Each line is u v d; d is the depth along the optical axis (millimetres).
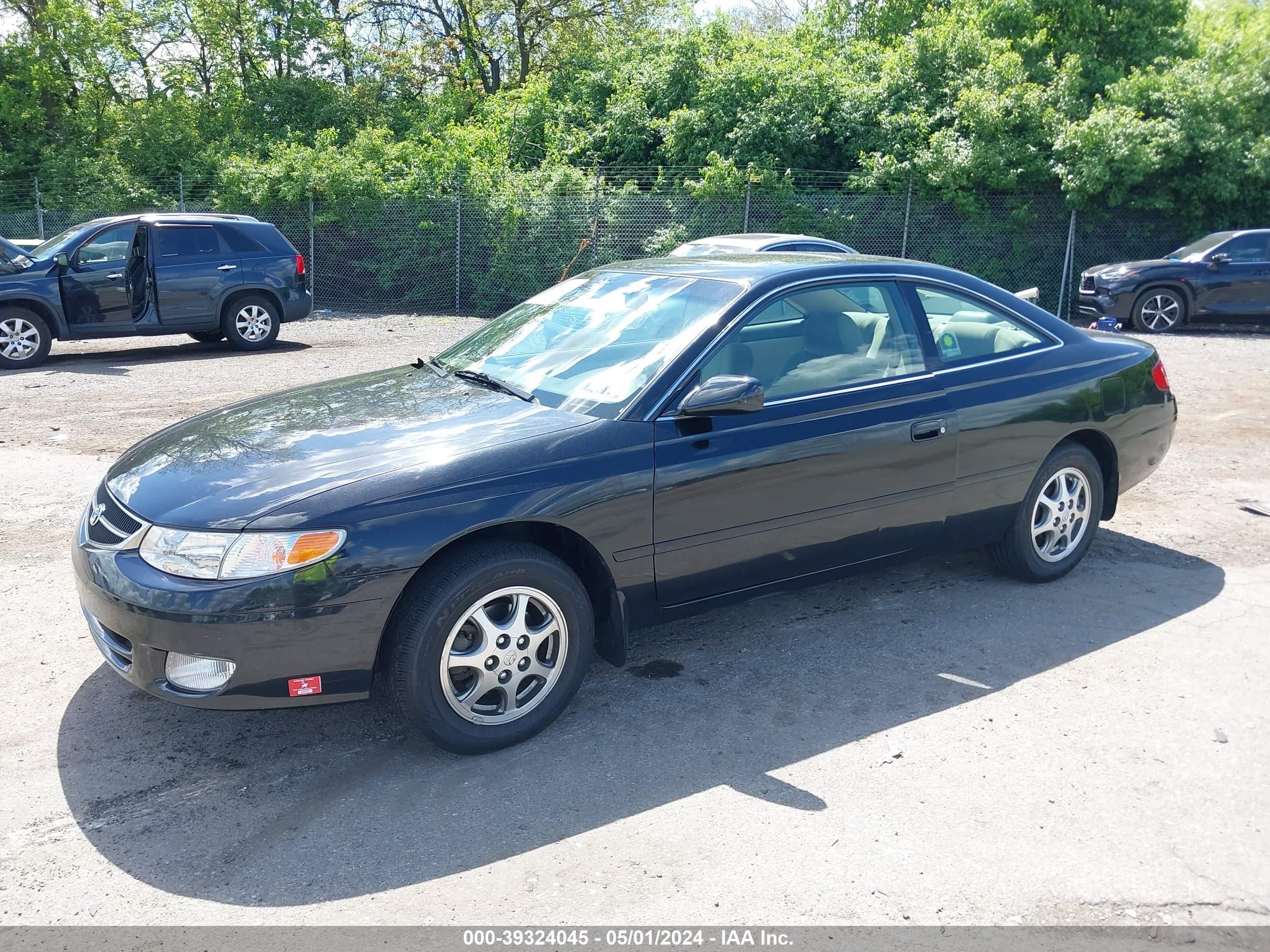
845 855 2932
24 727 3645
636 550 3674
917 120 17953
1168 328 15617
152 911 2689
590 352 4129
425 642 3277
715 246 11297
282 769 3412
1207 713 3771
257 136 22703
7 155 22188
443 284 18750
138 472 3668
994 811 3152
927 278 4609
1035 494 4805
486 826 3074
